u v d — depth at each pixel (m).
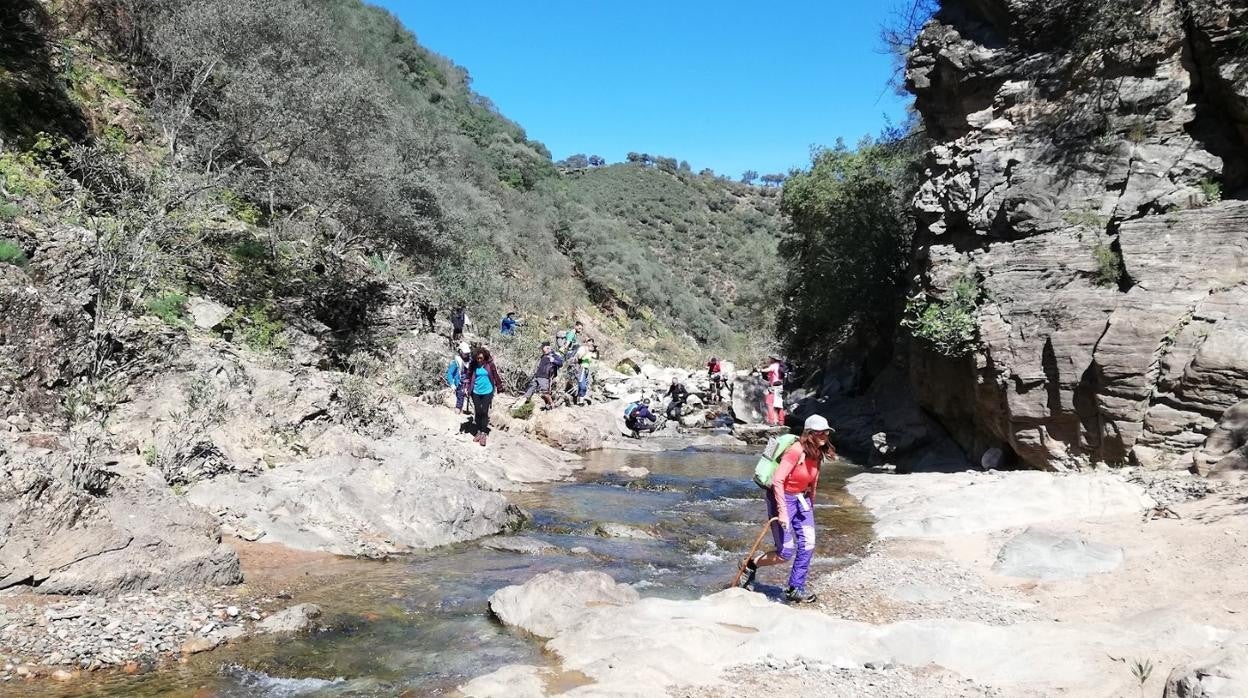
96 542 5.79
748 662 4.94
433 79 44.06
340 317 15.37
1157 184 11.36
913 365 15.01
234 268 14.31
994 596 6.41
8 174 11.04
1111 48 12.04
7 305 7.85
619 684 4.48
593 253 42.69
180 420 8.45
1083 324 10.57
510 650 5.31
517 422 16.17
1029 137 12.77
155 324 10.17
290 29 19.97
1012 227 12.43
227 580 6.33
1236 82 10.86
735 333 51.31
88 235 10.26
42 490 5.78
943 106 15.12
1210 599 5.54
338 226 19.30
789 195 23.20
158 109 17.09
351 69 22.16
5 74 13.48
